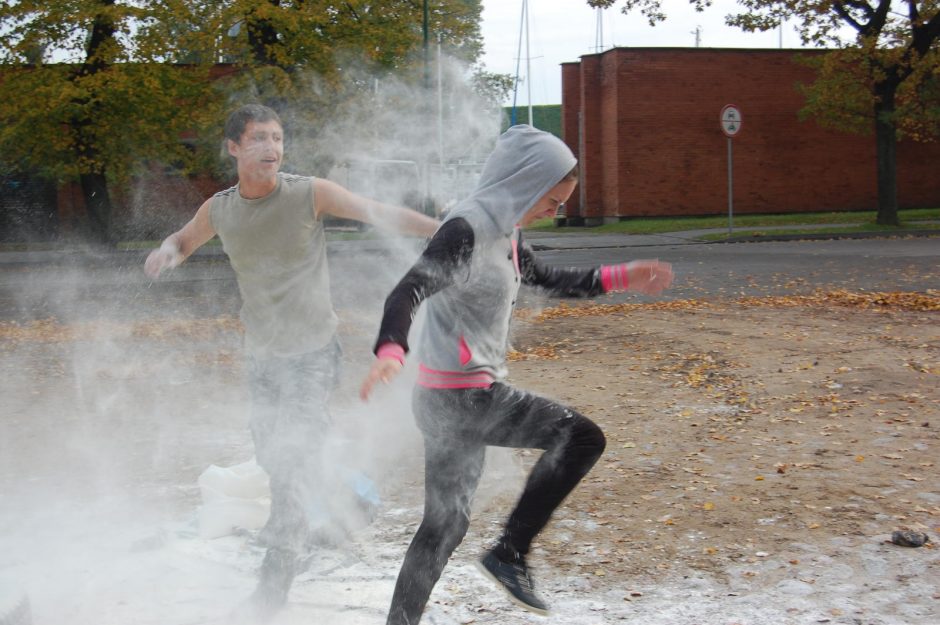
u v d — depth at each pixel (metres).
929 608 3.61
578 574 4.05
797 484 5.16
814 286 14.84
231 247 3.72
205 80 21.83
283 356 3.73
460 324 3.12
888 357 8.50
